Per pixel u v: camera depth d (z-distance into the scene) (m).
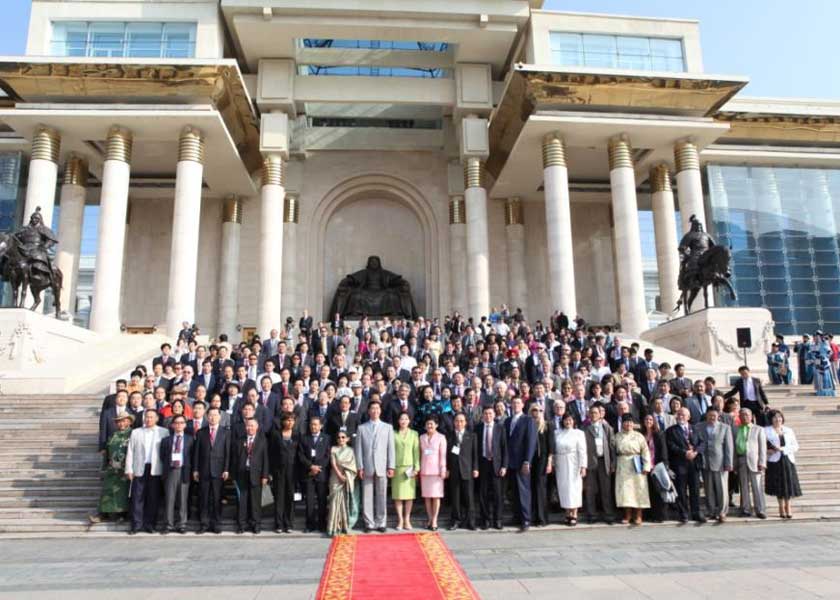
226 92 23.70
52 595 6.11
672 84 23.92
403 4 25.30
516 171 28.44
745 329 16.44
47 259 18.05
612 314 31.17
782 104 29.23
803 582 6.38
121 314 29.02
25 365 16.20
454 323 21.70
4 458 11.28
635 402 10.91
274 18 25.11
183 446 9.57
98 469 11.03
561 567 7.11
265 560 7.61
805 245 28.94
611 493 10.09
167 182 29.28
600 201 32.22
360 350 16.92
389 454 9.49
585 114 24.41
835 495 11.16
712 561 7.37
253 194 29.84
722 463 10.08
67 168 26.08
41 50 24.45
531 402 10.81
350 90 27.30
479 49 27.14
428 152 31.22
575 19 26.27
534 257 31.48
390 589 6.22
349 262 31.62
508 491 11.02
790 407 14.77
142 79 22.70
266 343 15.84
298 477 9.76
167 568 7.22
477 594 6.02
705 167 29.44
